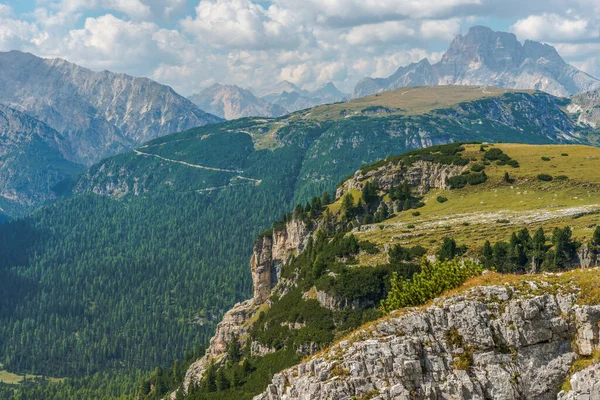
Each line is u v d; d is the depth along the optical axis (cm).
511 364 5612
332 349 6178
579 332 5522
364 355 5784
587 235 13250
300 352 14538
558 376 5500
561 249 12838
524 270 13150
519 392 5522
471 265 7138
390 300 7588
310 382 5909
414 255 15300
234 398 15188
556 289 5753
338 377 5769
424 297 7031
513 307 5722
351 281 15188
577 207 16562
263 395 6656
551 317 5650
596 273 5819
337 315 14938
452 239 14862
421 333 5878
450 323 5850
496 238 14888
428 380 5659
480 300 5875
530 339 5634
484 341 5709
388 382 5653
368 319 13750
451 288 6862
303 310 16025
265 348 16625
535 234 13412
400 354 5716
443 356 5744
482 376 5594
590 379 5228
